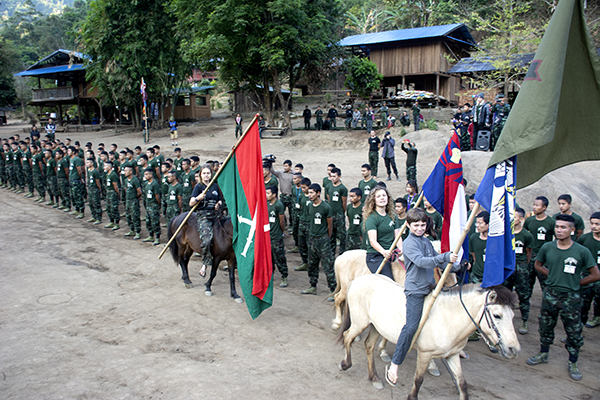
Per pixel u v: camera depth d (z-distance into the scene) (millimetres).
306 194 9656
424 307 4785
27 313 7242
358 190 8562
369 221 6270
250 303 6844
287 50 25766
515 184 4875
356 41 32656
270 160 11633
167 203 11727
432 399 5094
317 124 29953
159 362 5730
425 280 4816
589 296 6926
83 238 12375
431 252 4871
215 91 56219
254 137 6980
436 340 4664
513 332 4250
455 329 4590
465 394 4609
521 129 4594
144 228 13773
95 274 9375
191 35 29141
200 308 7676
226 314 7453
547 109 4461
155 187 11578
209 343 6359
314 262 8523
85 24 33031
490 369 5934
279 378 5441
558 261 5805
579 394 5312
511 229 4805
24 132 39219
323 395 5113
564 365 6066
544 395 5277
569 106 4918
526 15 31766
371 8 51969
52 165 15969
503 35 26859
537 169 5250
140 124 37281
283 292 8703
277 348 6273
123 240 12281
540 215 7613
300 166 12172
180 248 8781
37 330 6605
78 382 5203
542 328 6016
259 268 6789
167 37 33062
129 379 5289
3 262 9977
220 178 7426
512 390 5371
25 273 9289
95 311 7402
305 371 5652
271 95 30656
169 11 29781
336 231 10148
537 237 7547
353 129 28609
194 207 8195
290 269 10328
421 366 4801
